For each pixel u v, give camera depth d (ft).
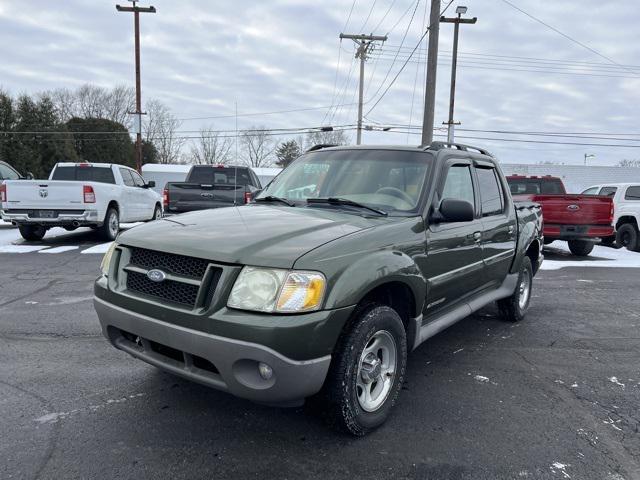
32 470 8.40
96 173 41.32
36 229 38.40
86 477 8.25
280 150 176.24
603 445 9.82
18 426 9.87
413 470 8.75
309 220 10.50
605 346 16.15
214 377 8.64
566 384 12.91
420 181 12.28
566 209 35.96
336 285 8.66
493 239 15.25
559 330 17.92
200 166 43.37
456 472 8.73
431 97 56.34
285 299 8.24
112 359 13.64
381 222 10.73
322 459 9.00
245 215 11.15
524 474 8.73
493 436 10.04
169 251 9.21
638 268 32.09
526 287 19.51
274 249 8.73
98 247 35.01
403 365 10.65
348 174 13.28
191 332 8.51
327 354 8.64
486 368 13.93
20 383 11.96
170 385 11.96
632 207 41.78
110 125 200.75
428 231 11.57
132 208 43.27
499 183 16.93
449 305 13.29
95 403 10.96
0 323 16.87
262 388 8.28
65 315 17.90
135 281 9.78
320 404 9.37
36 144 160.97
